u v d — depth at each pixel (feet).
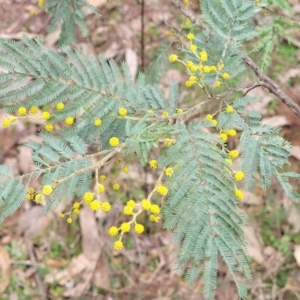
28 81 1.20
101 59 1.28
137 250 2.85
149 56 3.29
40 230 2.91
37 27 3.22
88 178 1.08
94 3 3.44
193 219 1.01
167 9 3.50
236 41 1.38
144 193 2.92
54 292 2.78
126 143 1.08
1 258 2.82
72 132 1.23
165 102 1.30
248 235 2.76
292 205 2.85
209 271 0.99
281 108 3.04
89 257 2.84
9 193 1.03
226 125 1.23
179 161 1.06
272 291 2.65
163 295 2.72
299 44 3.06
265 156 1.20
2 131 3.06
